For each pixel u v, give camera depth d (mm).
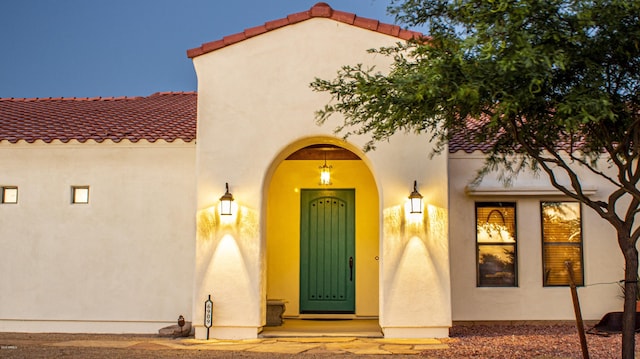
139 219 11047
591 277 11383
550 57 5562
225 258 9945
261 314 9953
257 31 10195
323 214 12906
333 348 8867
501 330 10672
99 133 11414
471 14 6059
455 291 11336
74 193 11258
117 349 8805
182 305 10797
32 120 13000
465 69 5699
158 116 13398
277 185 12992
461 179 11562
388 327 9688
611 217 6379
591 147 7492
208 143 10172
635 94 6516
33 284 10984
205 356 8219
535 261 11422
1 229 11141
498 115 5691
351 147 10336
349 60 10086
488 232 11648
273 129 10102
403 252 9797
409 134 10023
